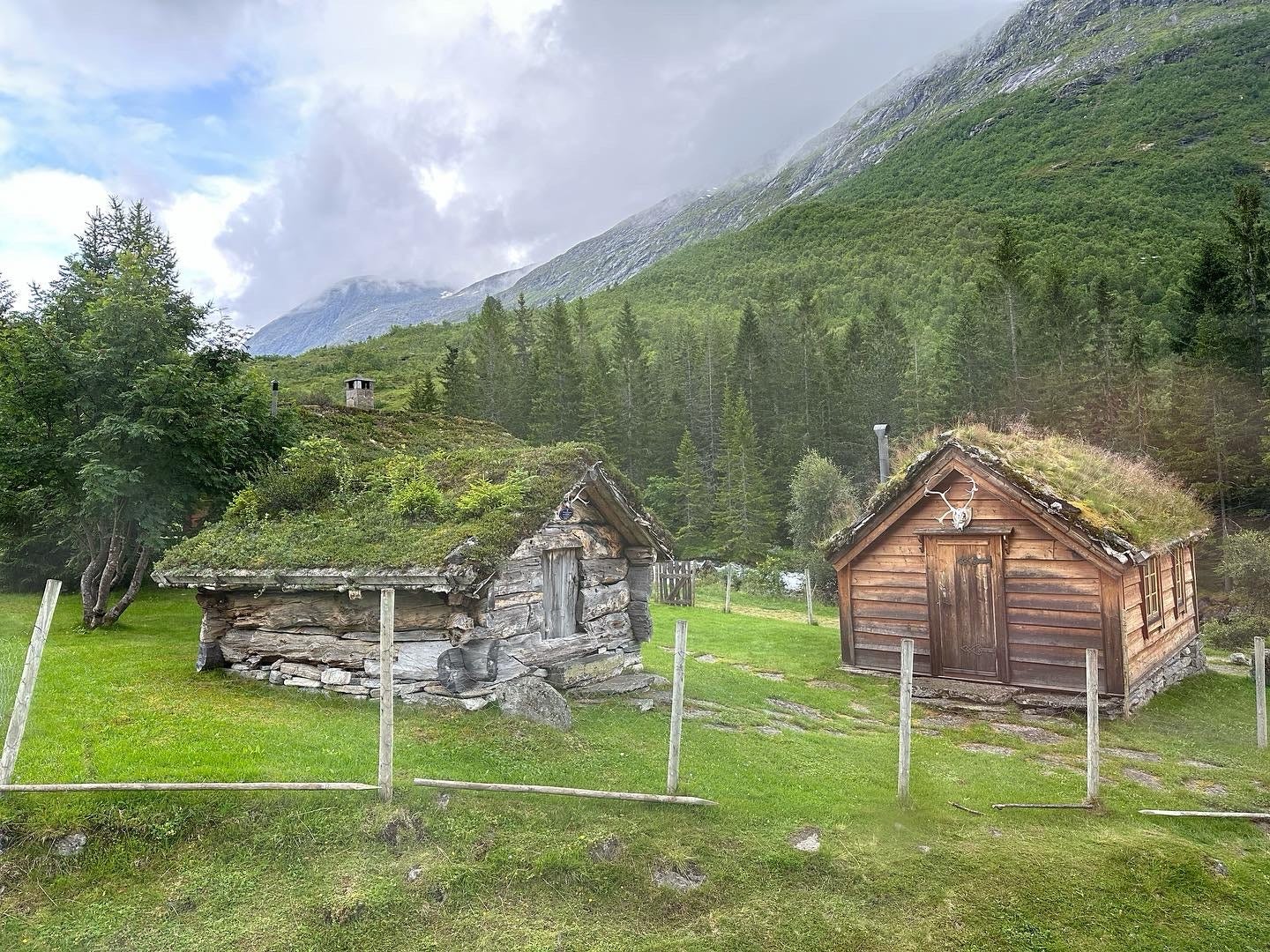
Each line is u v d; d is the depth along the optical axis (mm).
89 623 15156
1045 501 13828
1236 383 38969
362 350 151500
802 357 83312
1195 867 7754
